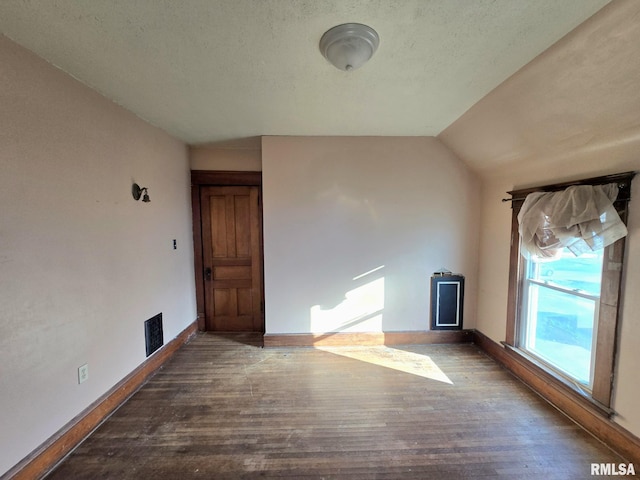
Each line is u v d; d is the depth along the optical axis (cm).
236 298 373
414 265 323
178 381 256
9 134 146
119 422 203
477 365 281
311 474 162
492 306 300
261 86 198
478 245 324
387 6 125
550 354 235
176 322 317
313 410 216
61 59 164
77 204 186
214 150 356
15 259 148
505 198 279
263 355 306
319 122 269
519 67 174
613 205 173
